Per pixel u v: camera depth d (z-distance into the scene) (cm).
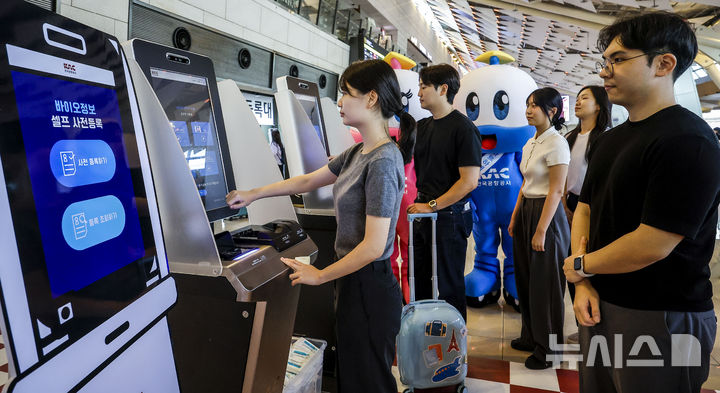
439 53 2261
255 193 151
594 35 1034
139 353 84
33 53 67
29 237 61
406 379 195
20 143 62
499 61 348
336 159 154
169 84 129
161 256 96
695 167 88
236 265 119
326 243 214
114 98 88
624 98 100
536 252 222
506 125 308
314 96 244
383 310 133
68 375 64
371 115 130
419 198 231
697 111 1014
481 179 320
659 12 96
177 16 475
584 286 112
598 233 109
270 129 668
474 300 332
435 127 224
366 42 974
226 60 566
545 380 220
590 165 116
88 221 74
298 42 729
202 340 127
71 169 72
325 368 209
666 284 98
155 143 118
